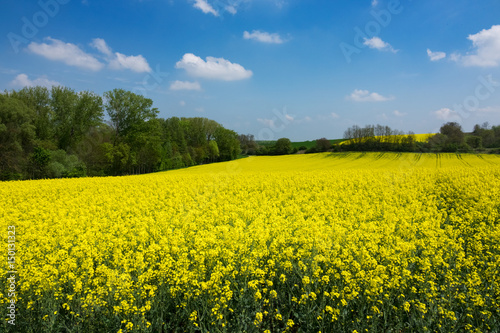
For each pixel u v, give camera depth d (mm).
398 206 13945
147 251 7895
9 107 45688
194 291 6195
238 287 6648
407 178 22281
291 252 7125
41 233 9945
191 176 28516
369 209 12844
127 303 5730
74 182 25797
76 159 49219
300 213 12102
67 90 56344
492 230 9359
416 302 5859
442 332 5344
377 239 8461
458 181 19156
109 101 56344
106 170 56219
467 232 9617
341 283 6250
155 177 28891
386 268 6891
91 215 12594
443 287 6055
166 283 6469
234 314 6039
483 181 20297
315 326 5773
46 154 44719
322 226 9531
